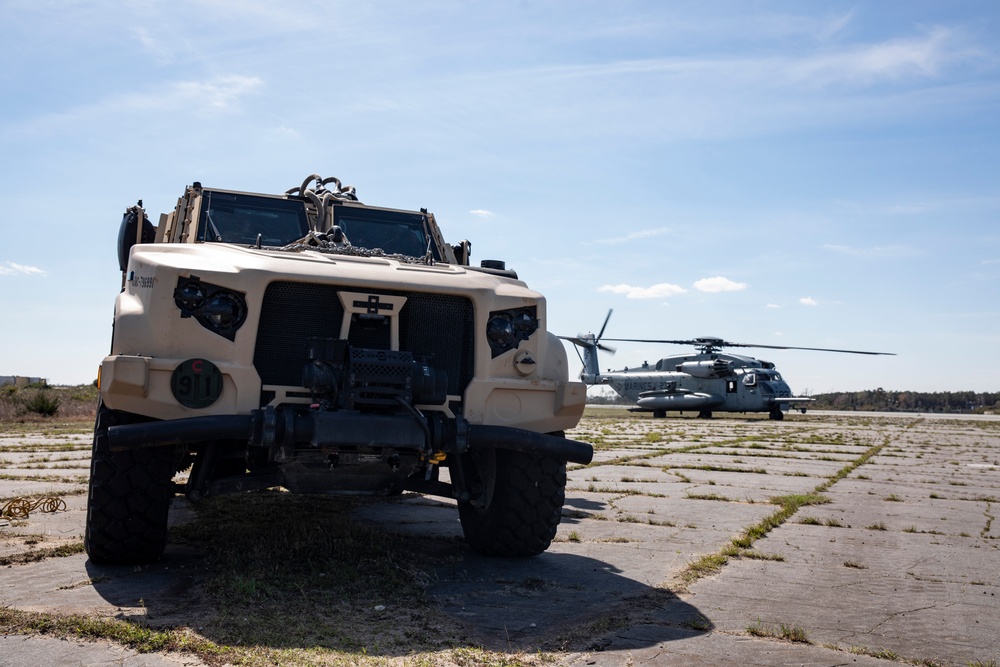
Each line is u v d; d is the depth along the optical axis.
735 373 39.16
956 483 10.83
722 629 3.57
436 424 4.21
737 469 11.91
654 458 13.75
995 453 17.86
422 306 4.57
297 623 3.40
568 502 7.93
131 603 3.68
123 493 4.31
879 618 3.83
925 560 5.37
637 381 42.81
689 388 40.72
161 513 4.43
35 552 4.80
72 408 25.39
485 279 4.87
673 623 3.64
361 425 3.99
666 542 5.80
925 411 94.50
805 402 38.72
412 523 6.48
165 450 4.40
